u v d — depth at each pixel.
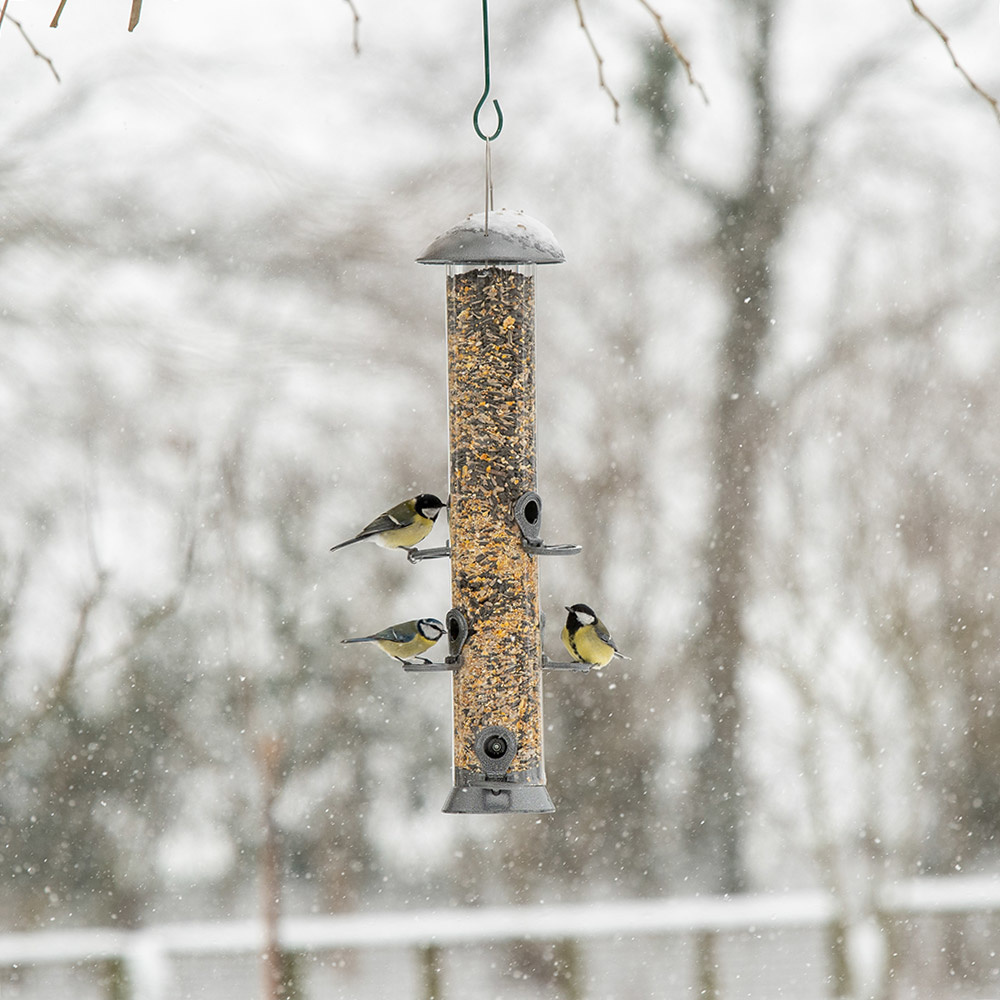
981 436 19.08
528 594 8.27
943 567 18.33
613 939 16.81
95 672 17.14
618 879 19.28
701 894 19.36
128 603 17.95
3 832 18.58
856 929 17.11
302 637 18.83
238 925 18.36
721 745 19.48
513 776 8.09
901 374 19.84
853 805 17.64
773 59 22.77
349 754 18.95
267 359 18.84
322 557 18.86
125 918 18.55
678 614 19.83
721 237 22.11
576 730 19.61
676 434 20.75
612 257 21.25
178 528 18.14
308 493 18.88
